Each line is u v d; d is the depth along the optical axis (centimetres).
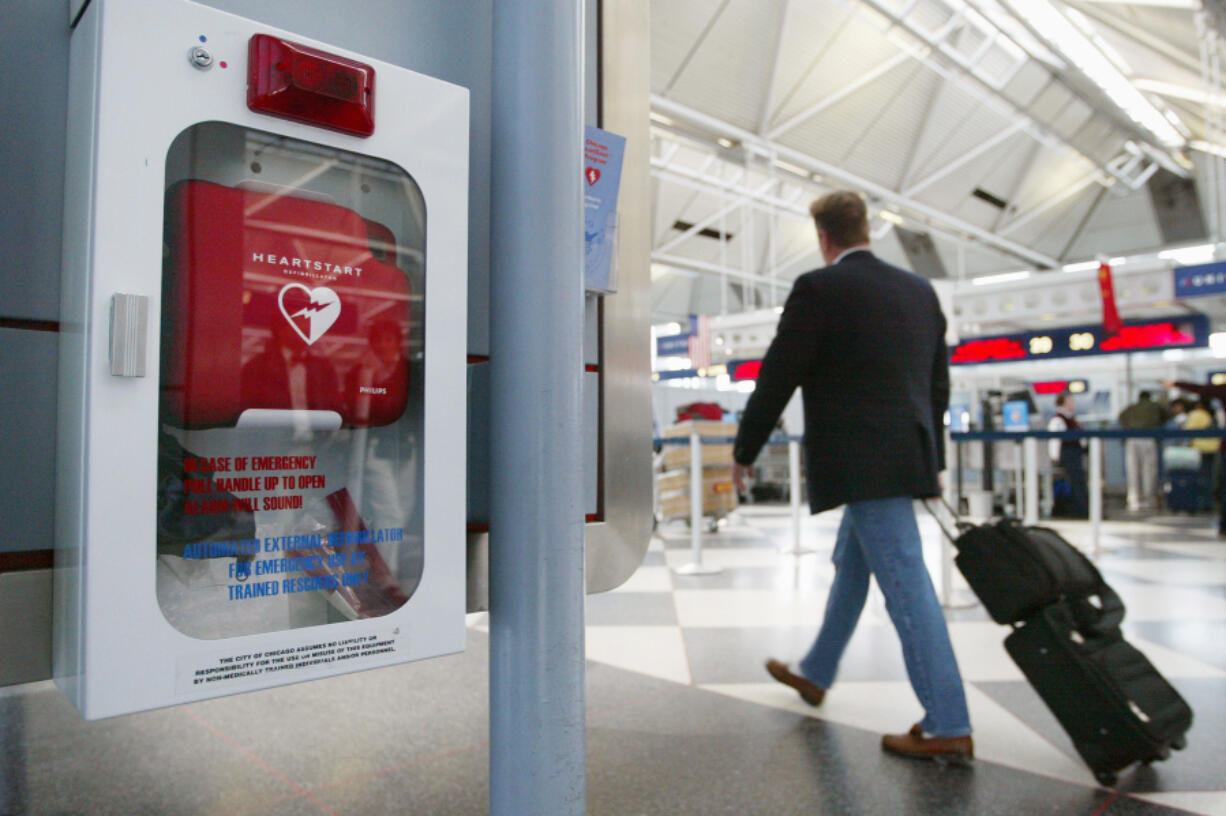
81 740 187
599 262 118
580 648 87
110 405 65
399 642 82
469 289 108
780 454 988
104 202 65
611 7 131
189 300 73
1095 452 491
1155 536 608
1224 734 183
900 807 146
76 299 72
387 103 82
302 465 83
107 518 65
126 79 67
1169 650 259
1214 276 641
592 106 127
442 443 85
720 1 767
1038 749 175
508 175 86
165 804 150
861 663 245
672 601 339
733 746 176
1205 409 822
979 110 1052
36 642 77
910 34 768
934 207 1239
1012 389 1216
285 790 156
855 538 195
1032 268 1545
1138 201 1369
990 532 172
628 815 142
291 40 75
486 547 110
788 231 1524
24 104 78
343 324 83
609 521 127
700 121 871
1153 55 711
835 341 179
